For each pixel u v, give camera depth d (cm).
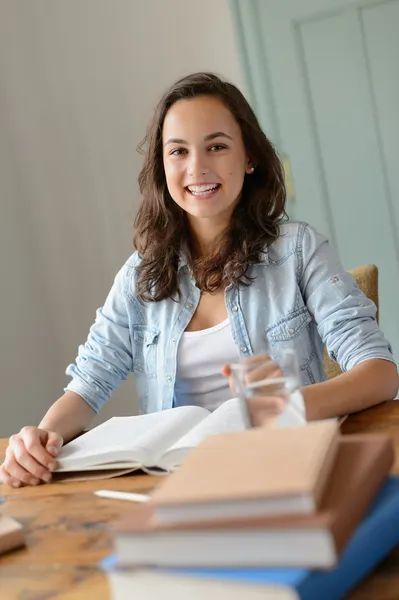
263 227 163
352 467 78
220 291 162
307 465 73
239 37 285
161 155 166
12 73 300
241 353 158
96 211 310
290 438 81
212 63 292
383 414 123
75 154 308
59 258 313
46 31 302
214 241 167
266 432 85
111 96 302
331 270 157
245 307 160
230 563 69
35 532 103
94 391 163
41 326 308
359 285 182
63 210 311
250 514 69
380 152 279
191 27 291
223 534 69
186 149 158
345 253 292
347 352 143
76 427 154
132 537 72
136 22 296
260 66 286
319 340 163
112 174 307
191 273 164
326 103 282
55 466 122
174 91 160
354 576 73
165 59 296
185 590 69
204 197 157
